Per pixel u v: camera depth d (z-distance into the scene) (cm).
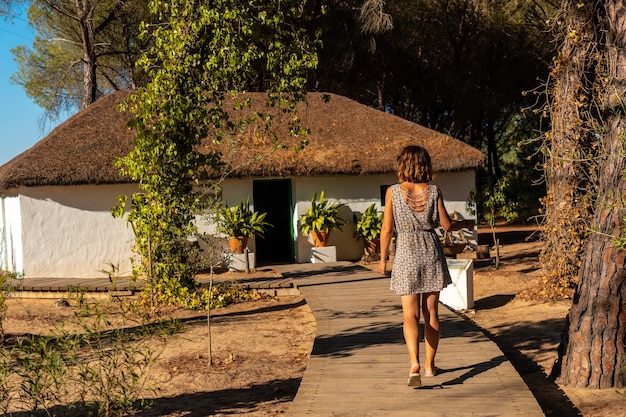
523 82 3078
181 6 1188
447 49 3062
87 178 1695
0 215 1911
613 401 647
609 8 703
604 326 681
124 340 638
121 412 570
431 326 630
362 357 745
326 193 1931
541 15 2958
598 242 684
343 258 1955
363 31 2616
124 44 2791
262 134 1953
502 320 1110
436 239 607
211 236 1317
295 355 906
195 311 1254
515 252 2067
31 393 544
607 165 680
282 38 1241
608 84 695
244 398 718
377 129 2088
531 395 584
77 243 1736
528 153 3195
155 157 1225
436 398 584
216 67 1191
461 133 3300
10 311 1322
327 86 2906
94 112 1920
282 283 1426
